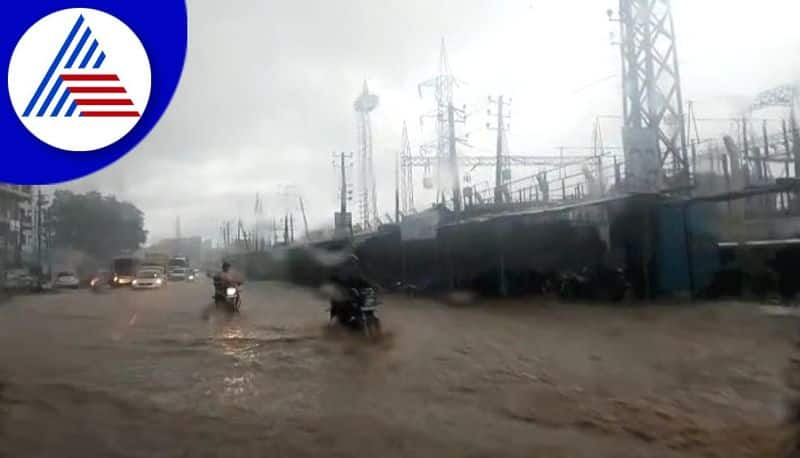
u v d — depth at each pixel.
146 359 11.14
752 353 9.82
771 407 6.79
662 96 21.27
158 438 6.14
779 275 17.48
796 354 9.62
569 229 20.58
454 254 26.25
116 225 63.91
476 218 25.62
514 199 26.55
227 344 13.03
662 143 21.73
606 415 6.66
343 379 8.91
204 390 8.38
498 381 8.45
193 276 66.12
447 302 22.06
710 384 7.94
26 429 6.50
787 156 21.20
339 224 50.75
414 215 30.05
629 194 18.09
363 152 58.34
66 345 13.20
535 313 16.50
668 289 17.77
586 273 19.53
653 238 17.92
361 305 13.77
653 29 21.66
